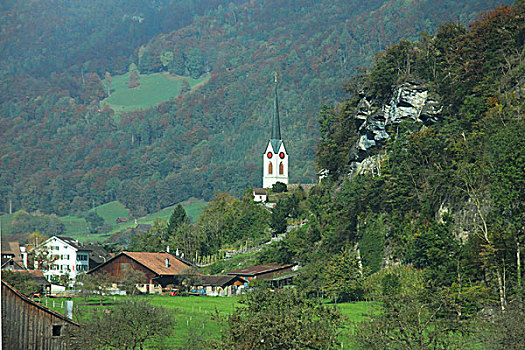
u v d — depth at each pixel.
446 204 148.25
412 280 135.00
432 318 66.25
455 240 134.88
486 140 144.25
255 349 60.66
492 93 161.25
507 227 121.38
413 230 154.62
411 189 163.75
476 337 65.06
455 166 154.38
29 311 79.69
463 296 103.19
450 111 173.75
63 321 82.38
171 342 98.38
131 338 80.12
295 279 166.88
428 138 166.00
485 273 119.69
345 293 149.38
